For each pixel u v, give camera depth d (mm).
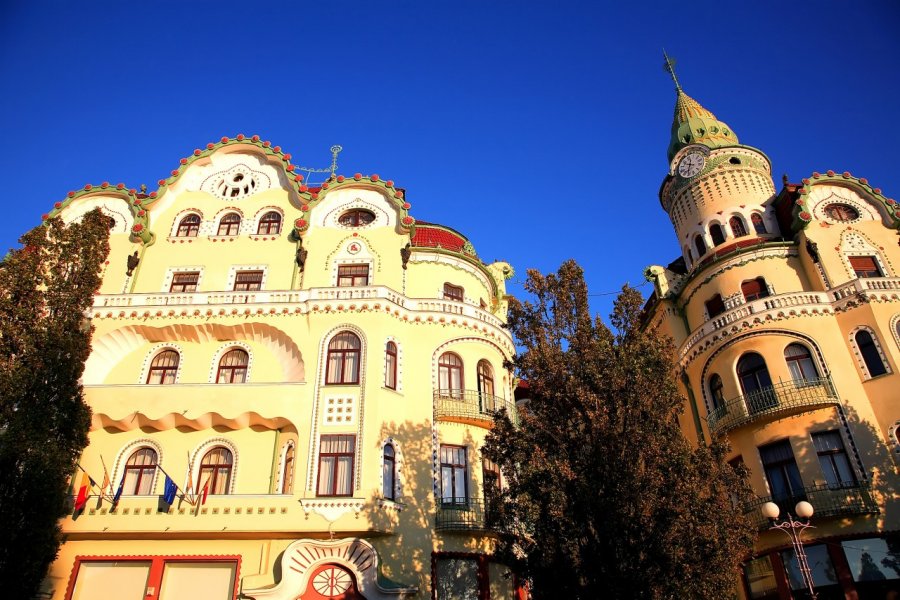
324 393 26266
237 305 28344
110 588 23953
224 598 23609
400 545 24328
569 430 19609
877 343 27812
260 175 33094
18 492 22188
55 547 22922
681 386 33656
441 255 32062
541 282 22875
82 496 24016
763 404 28344
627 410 19672
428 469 26219
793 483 26922
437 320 29453
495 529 25062
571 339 21484
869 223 31672
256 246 31031
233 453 26234
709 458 20000
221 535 24047
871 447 26172
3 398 23453
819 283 30312
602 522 18234
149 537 24219
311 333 27703
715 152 36938
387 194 31812
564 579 18047
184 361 28281
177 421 26438
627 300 22422
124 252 30969
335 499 23969
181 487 25688
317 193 32531
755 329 29719
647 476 18469
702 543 17984
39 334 25125
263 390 26312
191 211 32281
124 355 28578
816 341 28656
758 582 26812
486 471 27984
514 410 29688
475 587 25203
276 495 24172
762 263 31703
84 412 25156
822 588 24875
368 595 22453
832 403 27219
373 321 27750
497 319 31312
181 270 30547
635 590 17297
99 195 32844
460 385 28953
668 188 39469
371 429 25406
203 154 33219
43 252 27219
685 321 34969
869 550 24609
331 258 30312
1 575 21125
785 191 33781
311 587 22859
